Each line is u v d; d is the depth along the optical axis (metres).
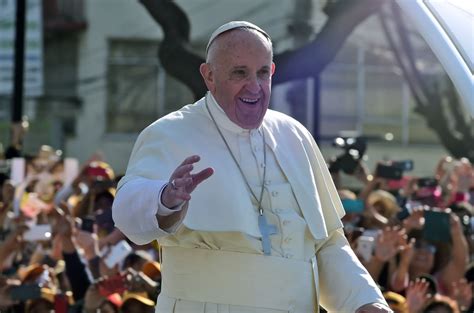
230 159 11.77
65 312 21.38
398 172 27.39
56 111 72.75
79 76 73.25
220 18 70.94
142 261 23.73
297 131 12.42
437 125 51.06
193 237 11.56
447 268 23.72
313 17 65.19
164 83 73.88
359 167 28.67
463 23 11.91
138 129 74.00
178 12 28.75
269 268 11.52
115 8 73.44
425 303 21.20
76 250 22.08
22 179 31.34
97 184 26.62
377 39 73.06
